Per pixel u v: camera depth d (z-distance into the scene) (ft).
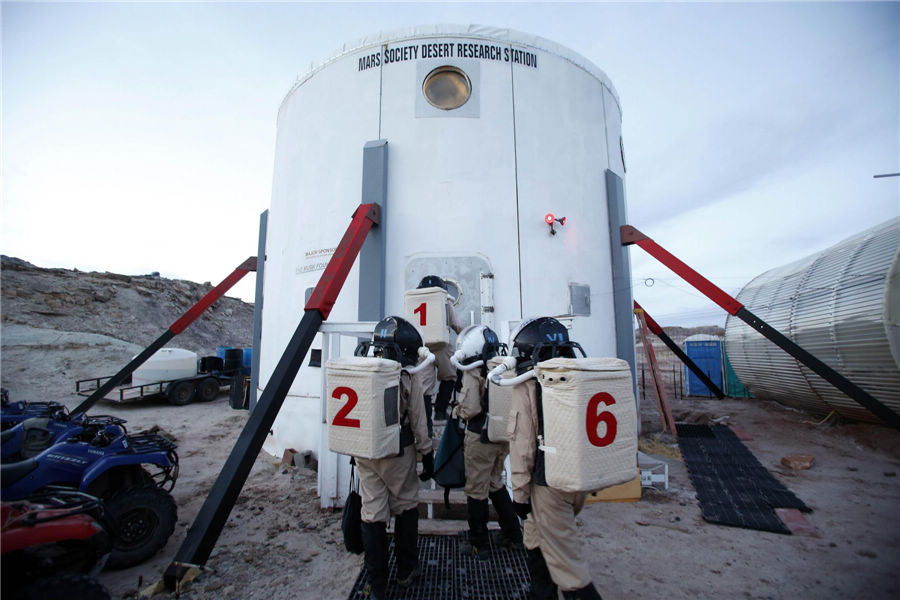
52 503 9.23
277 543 14.03
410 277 22.65
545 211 24.13
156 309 82.74
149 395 39.99
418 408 11.06
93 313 70.90
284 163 27.76
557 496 8.86
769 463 22.56
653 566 12.56
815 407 31.71
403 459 10.78
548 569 9.29
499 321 22.62
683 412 34.88
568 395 8.29
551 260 23.89
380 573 10.35
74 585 8.07
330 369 10.62
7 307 61.41
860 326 25.16
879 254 25.53
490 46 24.56
